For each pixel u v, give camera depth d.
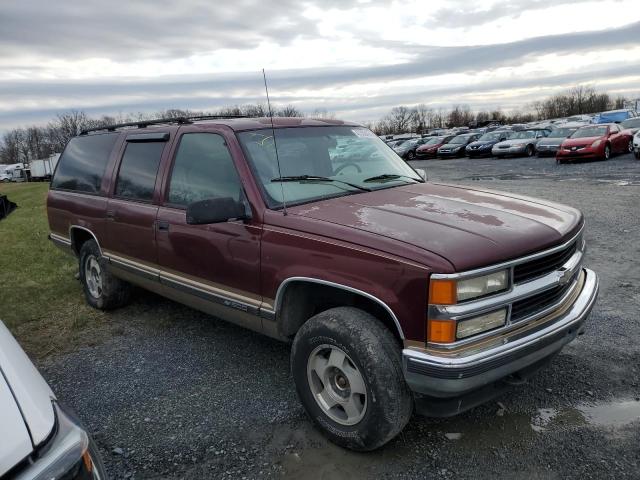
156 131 4.37
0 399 1.66
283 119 4.12
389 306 2.58
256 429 3.15
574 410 3.18
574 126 28.17
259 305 3.29
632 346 3.95
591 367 3.67
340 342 2.73
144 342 4.55
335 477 2.69
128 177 4.56
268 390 3.60
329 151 3.94
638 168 16.42
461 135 34.41
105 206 4.73
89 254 5.28
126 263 4.57
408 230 2.76
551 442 2.88
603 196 11.15
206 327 4.83
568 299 3.01
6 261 7.93
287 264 3.05
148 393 3.65
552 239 2.82
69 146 5.80
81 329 4.93
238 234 3.34
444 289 2.42
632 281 5.40
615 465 2.67
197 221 3.06
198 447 2.99
